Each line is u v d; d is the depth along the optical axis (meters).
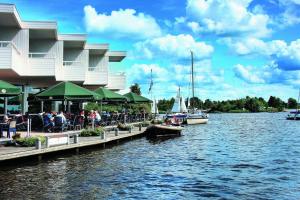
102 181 16.09
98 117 32.88
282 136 44.69
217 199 13.91
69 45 38.75
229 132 51.44
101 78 39.94
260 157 25.08
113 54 47.06
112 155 23.67
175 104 80.19
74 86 27.34
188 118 73.06
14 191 13.92
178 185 15.97
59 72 35.25
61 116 26.73
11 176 16.28
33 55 34.94
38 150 19.38
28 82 36.38
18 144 20.44
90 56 45.12
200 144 33.31
